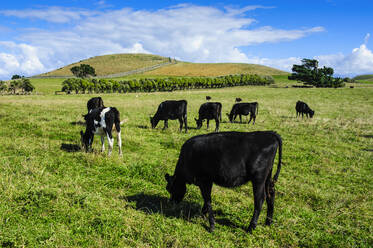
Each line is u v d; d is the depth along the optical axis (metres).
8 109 18.02
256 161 4.61
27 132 10.91
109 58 171.75
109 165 7.57
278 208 5.84
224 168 4.74
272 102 34.16
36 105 21.80
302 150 10.98
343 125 17.53
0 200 4.88
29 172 6.49
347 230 5.05
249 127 16.02
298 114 23.33
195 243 4.24
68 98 35.03
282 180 7.52
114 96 41.62
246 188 6.90
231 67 142.00
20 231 4.06
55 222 4.46
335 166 9.03
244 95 46.09
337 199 6.40
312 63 72.69
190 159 5.02
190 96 42.97
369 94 46.44
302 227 5.12
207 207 4.90
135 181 6.67
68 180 6.27
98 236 4.20
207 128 15.09
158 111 13.54
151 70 133.62
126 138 10.88
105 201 5.43
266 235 4.75
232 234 4.68
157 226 4.67
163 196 6.02
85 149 8.66
